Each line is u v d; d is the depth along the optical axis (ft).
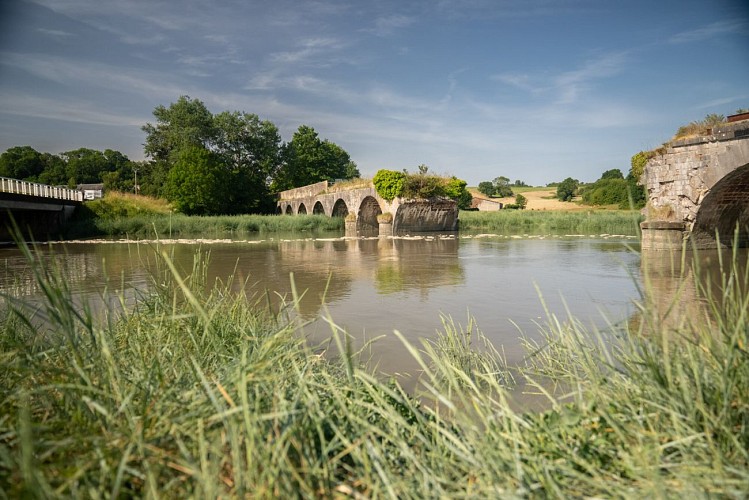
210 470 4.85
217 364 9.71
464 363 14.02
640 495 4.84
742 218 51.60
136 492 4.88
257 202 207.41
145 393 6.46
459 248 65.62
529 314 22.27
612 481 5.24
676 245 50.78
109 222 110.83
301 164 248.93
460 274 37.86
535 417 7.37
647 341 7.57
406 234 107.86
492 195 358.84
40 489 4.00
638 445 5.72
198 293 13.44
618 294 27.25
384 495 5.14
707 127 47.83
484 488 5.00
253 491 4.55
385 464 5.48
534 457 5.63
